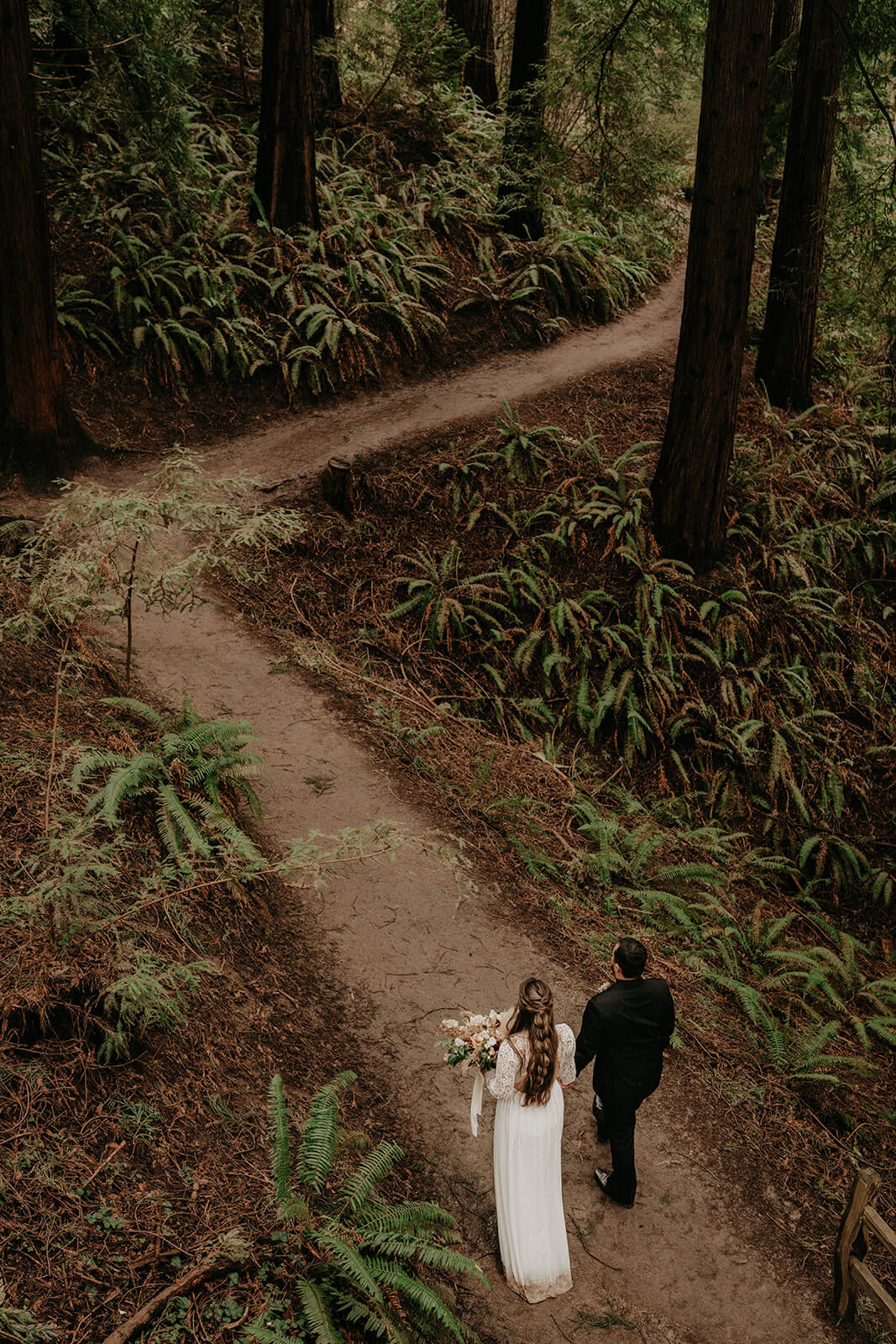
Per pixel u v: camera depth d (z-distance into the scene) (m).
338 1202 4.02
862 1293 4.46
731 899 8.38
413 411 13.14
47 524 5.97
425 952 6.19
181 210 13.01
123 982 4.09
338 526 10.95
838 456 14.21
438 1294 3.99
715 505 11.16
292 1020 5.33
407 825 7.21
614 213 17.81
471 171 17.28
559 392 14.07
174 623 8.93
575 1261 4.61
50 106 12.88
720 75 9.29
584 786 9.33
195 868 5.65
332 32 17.02
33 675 6.73
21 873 4.81
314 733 8.06
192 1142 4.14
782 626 11.55
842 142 14.05
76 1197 3.61
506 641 10.54
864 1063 6.34
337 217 14.52
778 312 14.85
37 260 9.55
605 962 6.61
